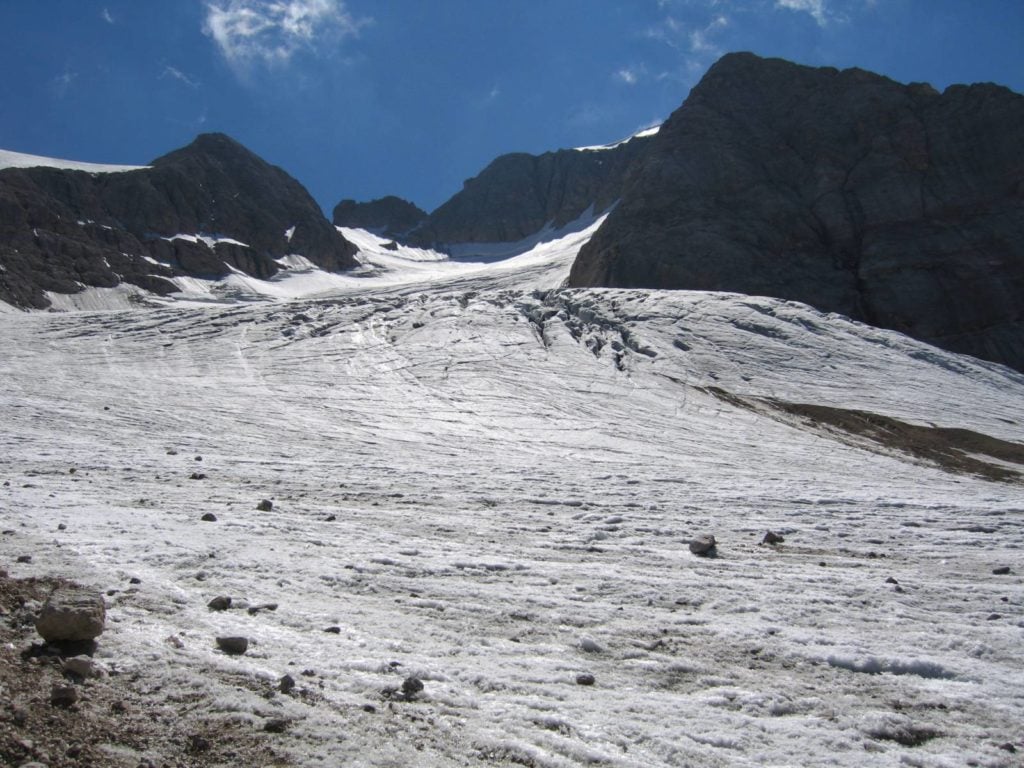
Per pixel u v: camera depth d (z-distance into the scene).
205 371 53.84
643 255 102.50
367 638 8.76
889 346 64.81
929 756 6.79
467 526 16.70
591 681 8.04
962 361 63.72
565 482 24.34
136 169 177.88
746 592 11.81
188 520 14.96
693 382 53.97
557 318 67.31
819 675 8.66
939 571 13.98
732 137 122.00
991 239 96.38
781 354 60.72
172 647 7.67
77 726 5.88
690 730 7.00
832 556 15.11
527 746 6.34
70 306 121.31
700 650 9.21
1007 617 10.86
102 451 27.39
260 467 25.28
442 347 59.22
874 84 123.94
